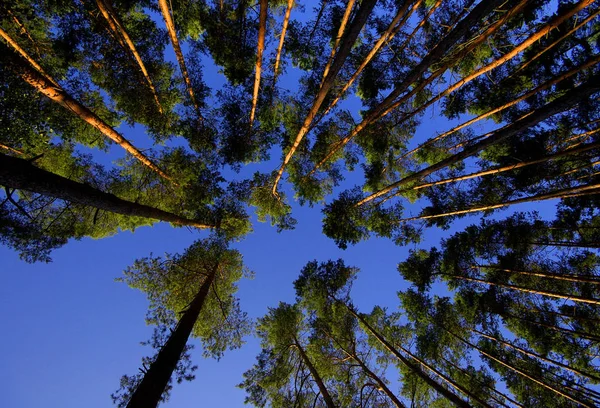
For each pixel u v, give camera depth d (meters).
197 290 14.19
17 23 8.91
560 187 11.36
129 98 11.55
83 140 12.50
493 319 12.79
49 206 12.38
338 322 14.01
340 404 12.37
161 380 6.62
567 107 6.25
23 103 7.45
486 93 11.88
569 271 11.70
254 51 11.73
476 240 13.07
